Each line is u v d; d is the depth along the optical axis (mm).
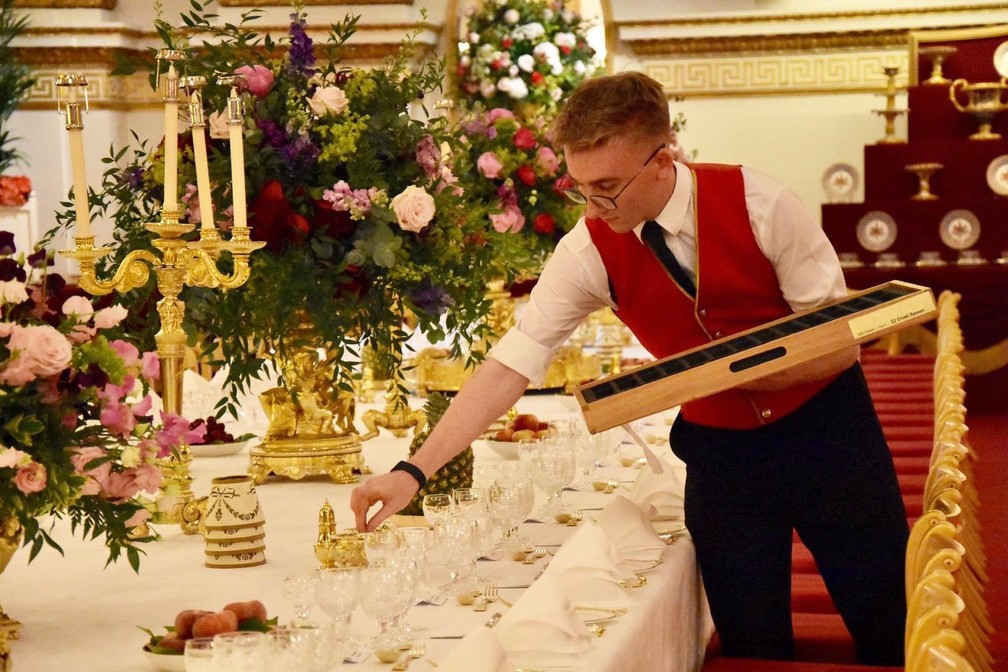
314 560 2449
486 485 2623
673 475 2807
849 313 2162
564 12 9117
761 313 2391
